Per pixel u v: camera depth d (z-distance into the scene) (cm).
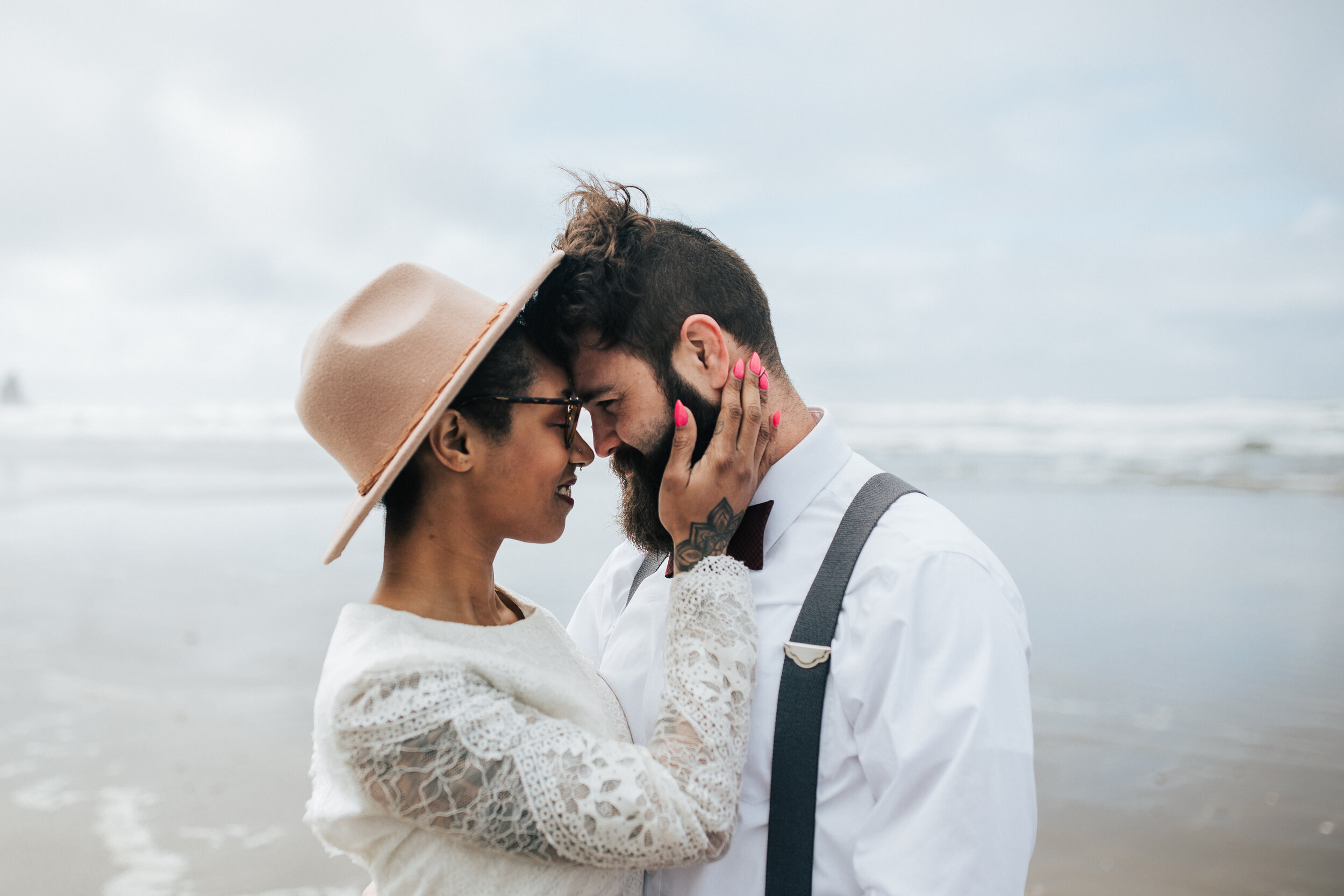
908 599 143
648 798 125
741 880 149
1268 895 359
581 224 161
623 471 168
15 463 2334
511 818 125
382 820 133
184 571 936
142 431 3256
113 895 356
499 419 144
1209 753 484
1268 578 843
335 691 129
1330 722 515
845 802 145
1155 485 1562
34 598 833
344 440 144
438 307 144
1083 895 364
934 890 129
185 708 553
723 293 160
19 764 478
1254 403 2455
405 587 146
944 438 2244
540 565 840
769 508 163
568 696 143
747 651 144
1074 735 511
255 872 373
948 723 134
